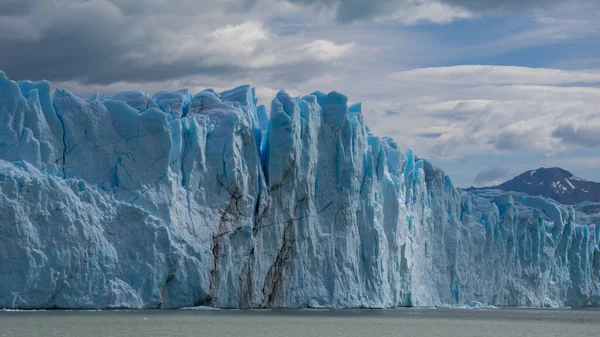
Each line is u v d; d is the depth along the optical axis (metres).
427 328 78.12
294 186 101.44
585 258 168.75
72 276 80.69
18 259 77.38
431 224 133.38
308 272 103.38
